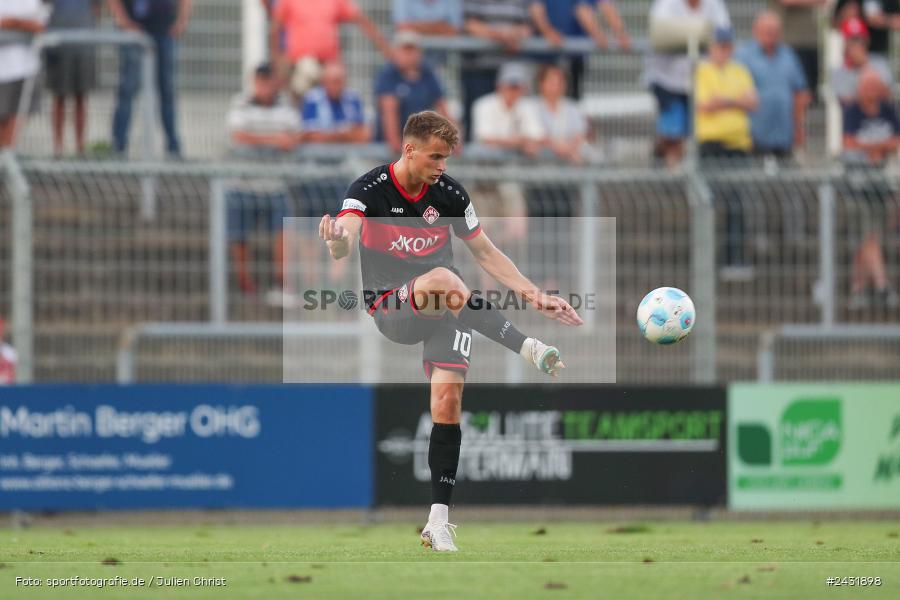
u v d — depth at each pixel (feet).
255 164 133.39
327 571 63.98
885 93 162.40
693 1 157.58
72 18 154.71
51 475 117.08
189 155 170.09
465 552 76.28
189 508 119.55
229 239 132.67
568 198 134.10
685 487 127.03
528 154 154.10
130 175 124.98
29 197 119.75
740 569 65.92
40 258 132.16
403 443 123.34
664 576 62.08
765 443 128.47
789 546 85.46
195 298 136.15
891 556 76.54
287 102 158.92
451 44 156.76
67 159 126.31
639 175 133.18
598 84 176.65
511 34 157.17
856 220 143.02
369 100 177.47
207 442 120.16
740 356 137.80
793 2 171.73
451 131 71.15
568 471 125.39
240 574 62.59
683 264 137.49
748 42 159.84
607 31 183.21
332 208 129.39
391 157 150.51
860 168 152.25
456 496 123.34
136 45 152.46
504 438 124.26
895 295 141.69
